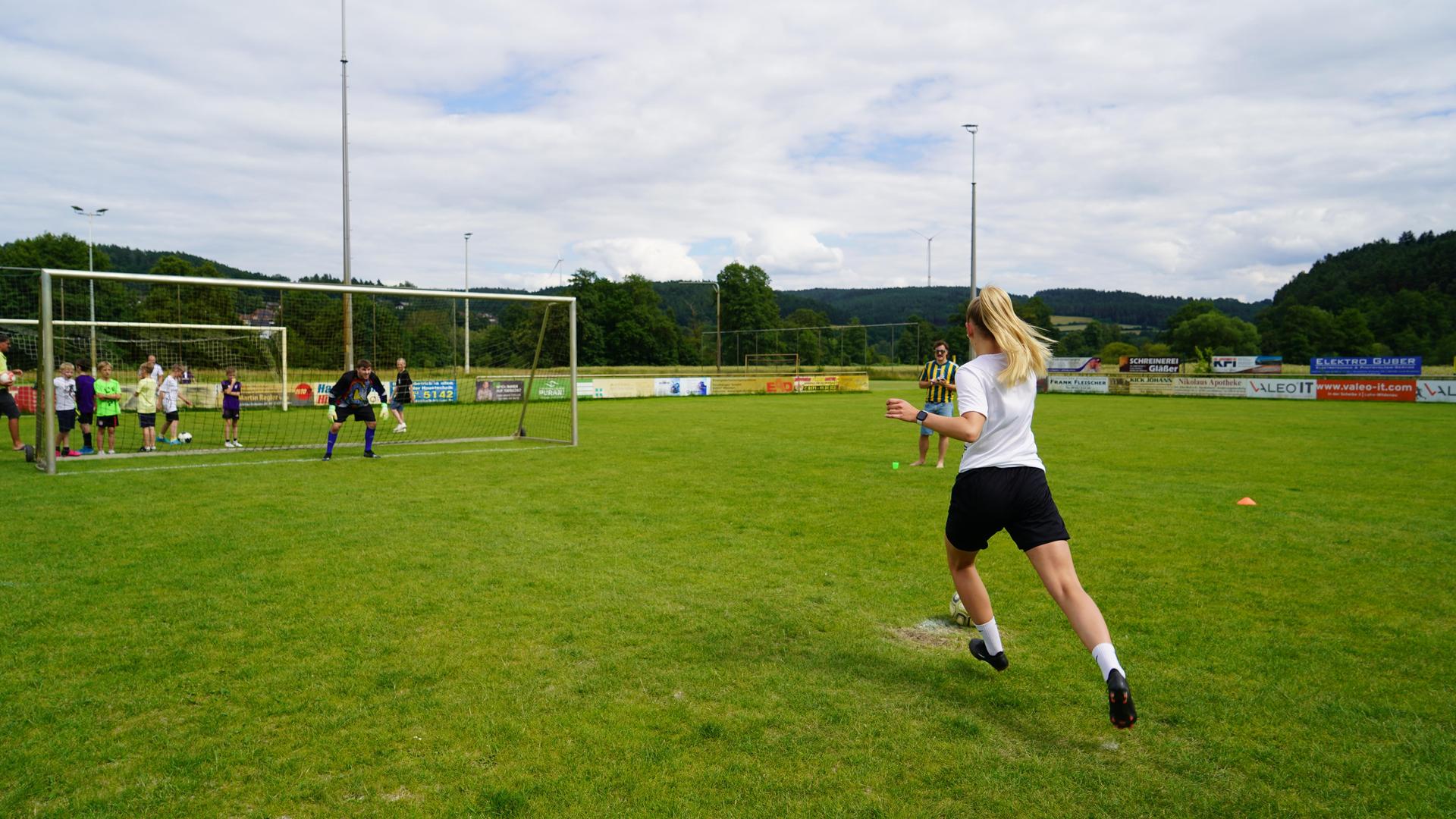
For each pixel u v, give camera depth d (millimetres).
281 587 5660
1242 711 3713
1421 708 3754
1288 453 13734
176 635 4668
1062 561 3393
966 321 3729
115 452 14180
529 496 9500
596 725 3551
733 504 8977
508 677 4090
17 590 5535
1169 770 3184
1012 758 3264
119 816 2846
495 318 25062
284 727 3535
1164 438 16578
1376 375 43375
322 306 23953
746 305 92500
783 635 4742
